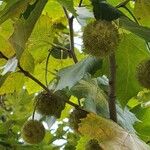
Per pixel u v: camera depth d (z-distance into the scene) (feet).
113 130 2.34
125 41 2.70
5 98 3.69
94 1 2.35
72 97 3.10
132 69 2.71
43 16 2.82
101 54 2.36
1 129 3.38
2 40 2.65
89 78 2.84
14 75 2.81
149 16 2.55
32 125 2.84
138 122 3.03
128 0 2.51
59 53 3.00
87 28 2.36
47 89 2.77
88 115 2.36
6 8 2.24
